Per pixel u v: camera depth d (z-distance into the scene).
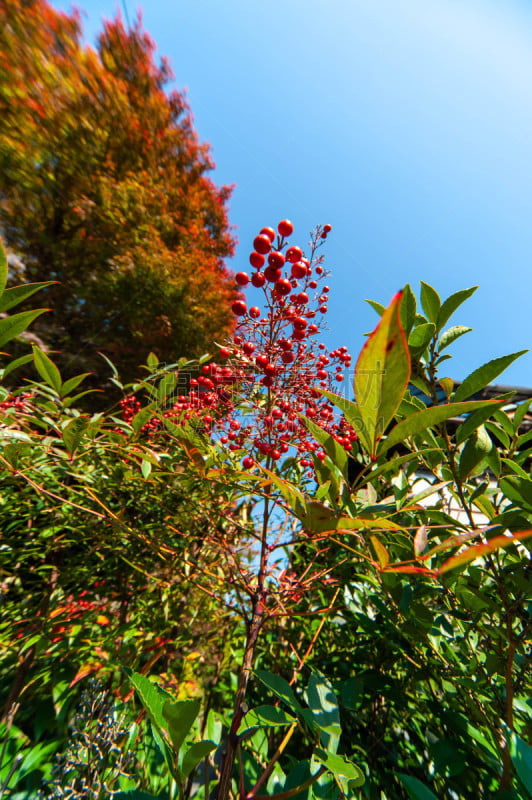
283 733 0.18
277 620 0.23
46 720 0.20
